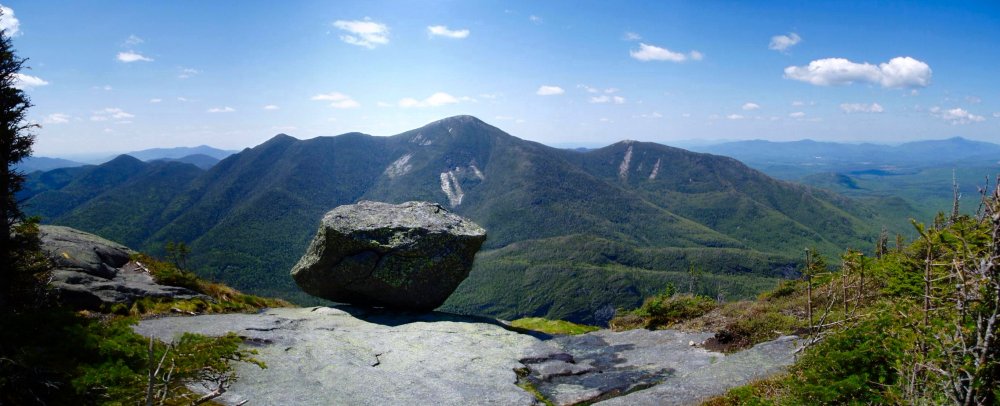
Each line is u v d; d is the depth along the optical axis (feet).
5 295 54.60
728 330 61.26
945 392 23.29
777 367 44.39
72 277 72.08
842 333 33.81
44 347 36.99
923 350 25.36
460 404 47.37
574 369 58.34
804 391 32.45
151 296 76.43
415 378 53.47
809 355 35.78
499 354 63.26
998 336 21.97
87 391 34.04
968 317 24.29
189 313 73.82
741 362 48.11
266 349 58.65
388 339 67.26
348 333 69.26
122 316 68.28
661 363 57.93
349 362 56.54
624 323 81.82
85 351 38.50
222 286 96.53
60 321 41.45
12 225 61.67
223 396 45.03
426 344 65.92
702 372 48.01
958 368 22.31
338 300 89.86
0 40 58.34
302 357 57.00
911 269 36.73
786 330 57.77
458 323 76.89
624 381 53.31
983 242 23.08
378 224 86.79
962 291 22.86
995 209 22.08
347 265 83.66
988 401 22.77
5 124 57.16
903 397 25.63
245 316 73.67
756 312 68.28
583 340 70.95
